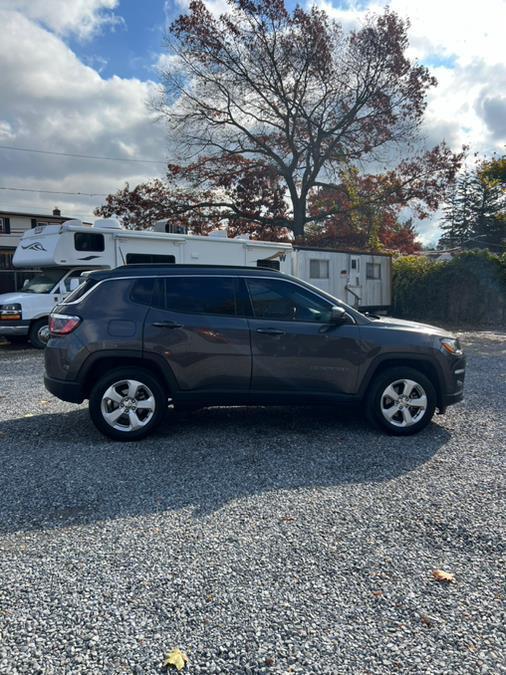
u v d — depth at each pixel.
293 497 3.52
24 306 10.74
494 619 2.25
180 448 4.54
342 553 2.79
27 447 4.56
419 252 28.70
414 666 1.97
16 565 2.67
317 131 22.03
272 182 22.78
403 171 22.59
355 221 22.61
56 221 36.69
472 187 54.28
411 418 4.92
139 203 22.62
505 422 5.39
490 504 3.41
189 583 2.52
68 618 2.25
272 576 2.58
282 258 13.01
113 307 4.68
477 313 17.42
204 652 2.05
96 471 3.99
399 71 21.16
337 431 5.05
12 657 2.01
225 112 22.55
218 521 3.17
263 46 20.84
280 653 2.04
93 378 4.83
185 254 11.06
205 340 4.68
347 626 2.21
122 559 2.73
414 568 2.65
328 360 4.80
